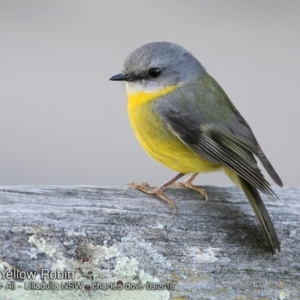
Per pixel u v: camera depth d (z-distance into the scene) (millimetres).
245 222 9609
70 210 9070
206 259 9188
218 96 11570
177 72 11625
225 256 9258
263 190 9734
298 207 10102
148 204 9500
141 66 11539
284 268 9328
